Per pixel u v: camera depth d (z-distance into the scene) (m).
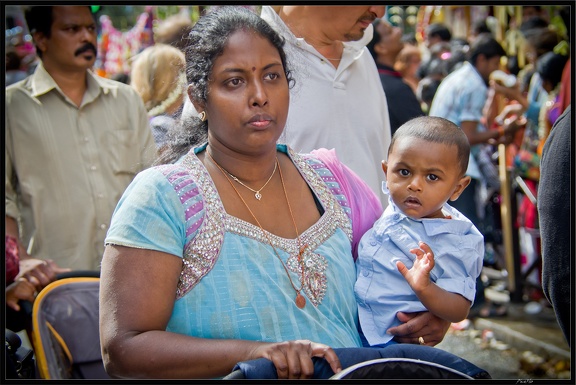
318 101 2.87
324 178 2.24
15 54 6.61
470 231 2.29
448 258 2.21
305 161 2.24
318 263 2.04
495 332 5.34
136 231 1.87
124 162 3.81
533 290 5.74
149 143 3.88
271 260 1.97
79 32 3.67
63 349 2.97
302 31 2.91
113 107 3.82
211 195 1.96
